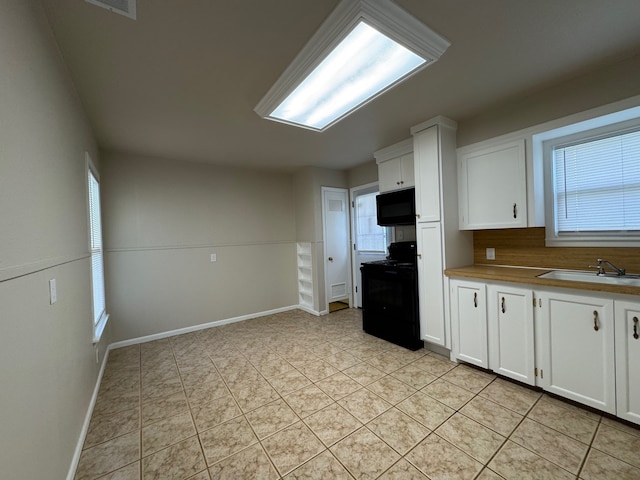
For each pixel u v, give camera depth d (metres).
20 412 0.93
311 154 3.72
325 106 2.18
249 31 1.50
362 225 4.57
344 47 1.54
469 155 2.67
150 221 3.53
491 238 2.79
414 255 3.01
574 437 1.61
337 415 1.90
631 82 1.83
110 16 1.35
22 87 1.06
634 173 2.03
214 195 4.03
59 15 1.33
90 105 2.21
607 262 2.02
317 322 4.01
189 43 1.57
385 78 1.82
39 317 1.13
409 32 1.45
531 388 2.12
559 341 1.91
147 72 1.83
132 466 1.52
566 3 1.37
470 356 2.45
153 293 3.53
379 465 1.47
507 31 1.56
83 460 1.57
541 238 2.46
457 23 1.48
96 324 2.42
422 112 2.54
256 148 3.39
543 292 1.98
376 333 3.34
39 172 1.20
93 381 2.15
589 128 2.15
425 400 2.03
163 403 2.11
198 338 3.49
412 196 3.00
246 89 2.06
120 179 3.35
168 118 2.49
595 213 2.20
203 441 1.70
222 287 4.07
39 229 1.17
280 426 1.81
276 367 2.64
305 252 4.64
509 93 2.24
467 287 2.45
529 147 2.29
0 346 0.82
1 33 0.90
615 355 1.68
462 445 1.59
